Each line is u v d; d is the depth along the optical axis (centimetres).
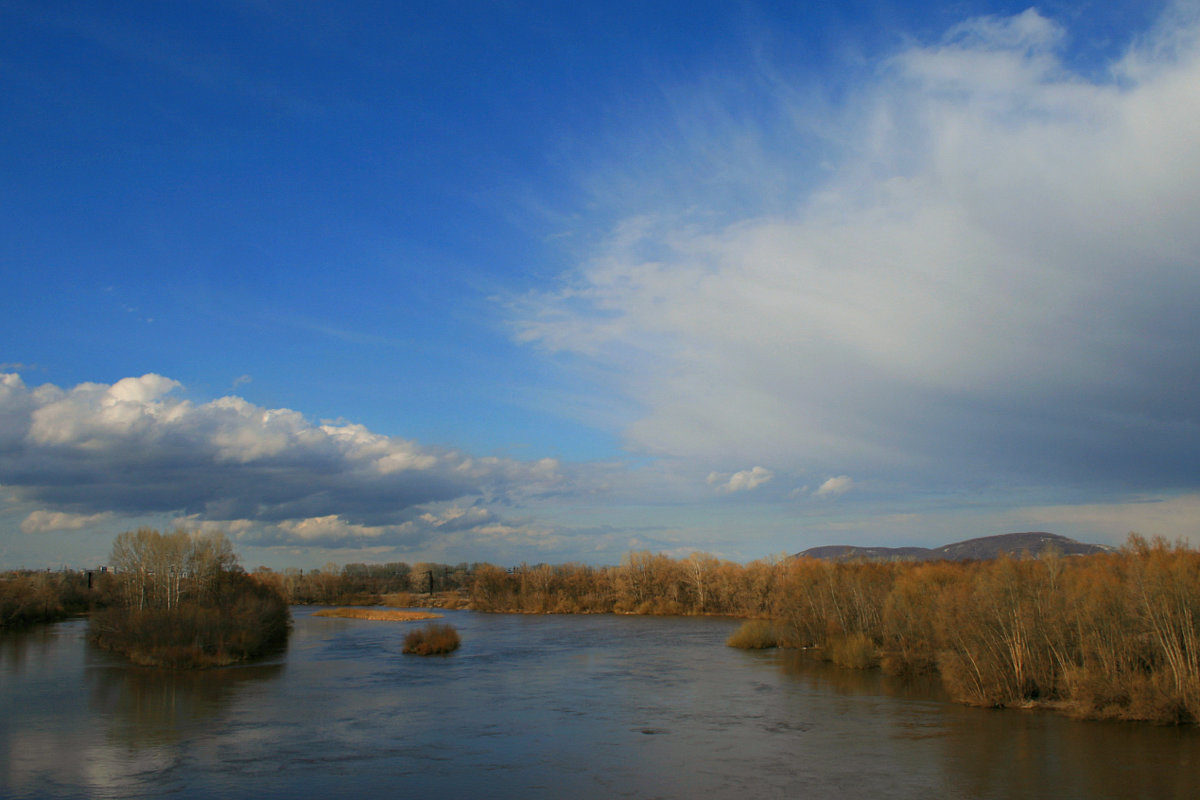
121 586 8019
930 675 5084
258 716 3647
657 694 4366
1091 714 3569
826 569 6919
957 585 5069
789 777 2592
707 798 2362
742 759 2838
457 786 2481
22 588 10169
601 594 13562
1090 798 2353
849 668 5531
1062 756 2850
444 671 5366
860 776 2603
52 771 2634
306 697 4209
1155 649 3722
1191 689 3378
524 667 5612
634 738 3195
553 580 14212
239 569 8519
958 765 2739
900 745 3056
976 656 4072
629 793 2411
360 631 8881
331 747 3009
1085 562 5022
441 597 17450
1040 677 3969
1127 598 3800
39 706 3884
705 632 8831
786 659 6131
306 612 13150
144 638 5653
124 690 4400
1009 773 2625
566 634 8575
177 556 7269
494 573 14175
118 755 2864
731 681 4888
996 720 3559
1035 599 4103
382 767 2711
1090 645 3838
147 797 2342
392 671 5350
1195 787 2450
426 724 3478
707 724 3494
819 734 3272
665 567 13012
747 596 11706
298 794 2388
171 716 3628
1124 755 2861
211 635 5922
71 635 7938
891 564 6906
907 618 5547
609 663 5869
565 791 2434
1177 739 3114
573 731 3338
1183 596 3619
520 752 2942
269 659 6066
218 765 2727
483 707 3928
